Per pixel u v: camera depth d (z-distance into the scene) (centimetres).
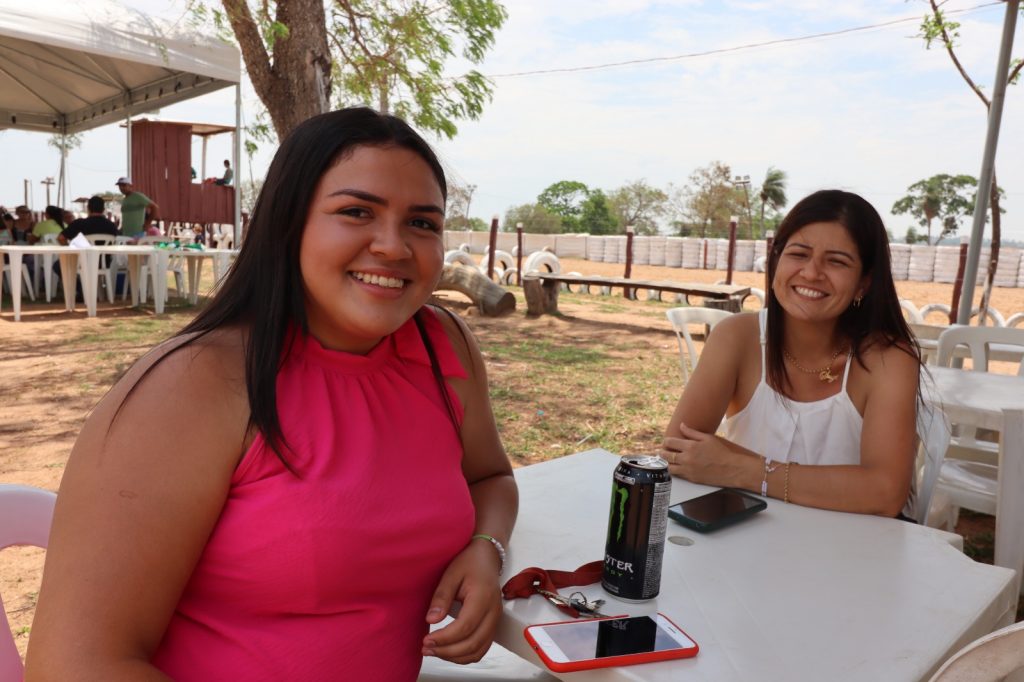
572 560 149
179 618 118
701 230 4894
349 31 996
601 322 1120
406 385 136
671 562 150
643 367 782
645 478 130
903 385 210
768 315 230
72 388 600
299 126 126
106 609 102
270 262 123
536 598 133
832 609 132
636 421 570
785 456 227
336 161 120
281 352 123
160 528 107
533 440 512
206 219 1384
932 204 5850
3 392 586
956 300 1262
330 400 125
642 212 5378
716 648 118
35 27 886
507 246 3197
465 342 160
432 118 1005
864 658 116
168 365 115
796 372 229
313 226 121
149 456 108
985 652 95
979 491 306
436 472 134
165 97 1305
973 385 334
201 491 111
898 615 130
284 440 115
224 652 116
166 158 1335
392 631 126
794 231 218
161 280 998
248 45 862
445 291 1395
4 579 303
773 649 118
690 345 407
